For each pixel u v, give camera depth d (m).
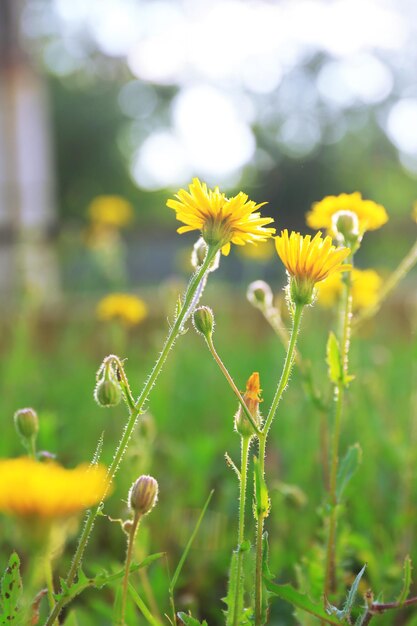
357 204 1.92
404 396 3.85
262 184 29.73
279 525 2.59
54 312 7.11
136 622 1.73
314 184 29.41
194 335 6.21
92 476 0.95
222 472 3.35
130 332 6.68
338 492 1.77
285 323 4.87
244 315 7.36
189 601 2.22
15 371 4.15
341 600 2.00
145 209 32.00
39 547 0.97
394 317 7.07
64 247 8.88
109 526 2.80
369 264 9.53
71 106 31.45
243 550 1.36
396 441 2.89
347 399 2.63
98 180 31.64
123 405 3.86
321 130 30.92
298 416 3.26
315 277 1.40
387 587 2.12
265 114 32.12
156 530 2.72
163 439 3.47
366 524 2.53
